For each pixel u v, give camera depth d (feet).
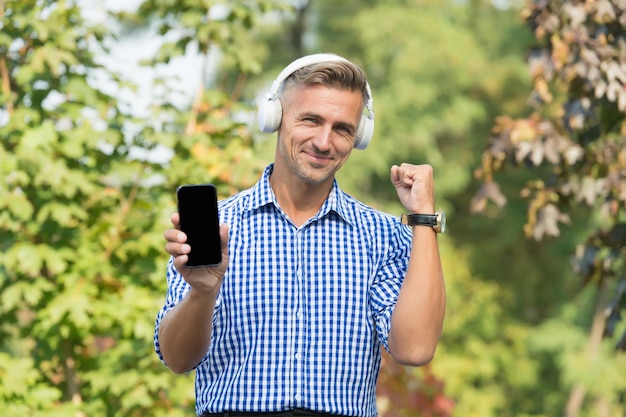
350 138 10.46
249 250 10.64
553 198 21.13
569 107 20.61
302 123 10.36
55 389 21.22
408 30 70.90
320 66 10.34
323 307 10.52
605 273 21.18
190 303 10.01
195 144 22.25
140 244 21.62
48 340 21.91
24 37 22.00
